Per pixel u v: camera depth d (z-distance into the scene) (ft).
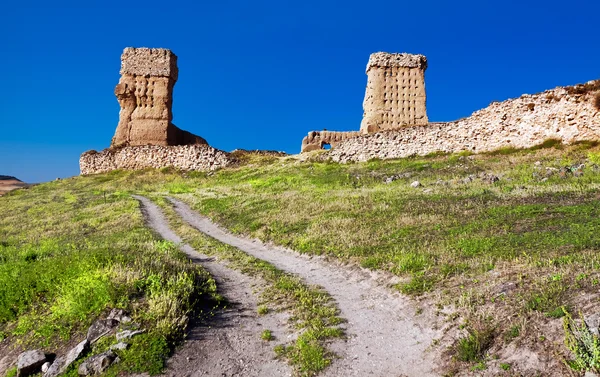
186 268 40.42
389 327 27.55
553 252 32.40
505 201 55.36
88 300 30.53
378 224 53.47
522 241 37.09
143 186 143.02
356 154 128.36
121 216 85.81
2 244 68.69
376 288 34.73
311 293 35.27
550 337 19.89
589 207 45.11
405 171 98.22
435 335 24.90
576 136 89.51
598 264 26.35
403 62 149.69
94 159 181.88
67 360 25.17
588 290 22.89
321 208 67.10
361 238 48.49
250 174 136.87
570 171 69.05
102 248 49.67
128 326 27.22
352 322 29.09
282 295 35.60
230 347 26.68
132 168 173.27
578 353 17.78
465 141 110.73
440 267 34.63
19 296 34.14
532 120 98.17
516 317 22.74
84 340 26.84
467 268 33.06
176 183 142.82
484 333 22.17
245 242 59.93
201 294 34.60
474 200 58.13
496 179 71.72
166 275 36.14
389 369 22.65
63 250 56.85
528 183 65.41
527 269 29.17
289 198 80.23
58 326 29.09
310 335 27.04
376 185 88.07
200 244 59.36
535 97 98.37
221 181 135.33
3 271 40.09
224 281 40.96
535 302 23.25
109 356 24.58
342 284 37.42
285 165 138.82
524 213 47.24
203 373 23.62
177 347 26.05
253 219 69.15
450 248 39.17
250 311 32.78
